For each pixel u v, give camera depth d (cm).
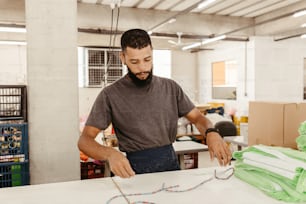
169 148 151
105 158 119
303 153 115
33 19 224
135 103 145
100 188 116
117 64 730
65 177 236
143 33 131
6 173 209
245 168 126
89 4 507
